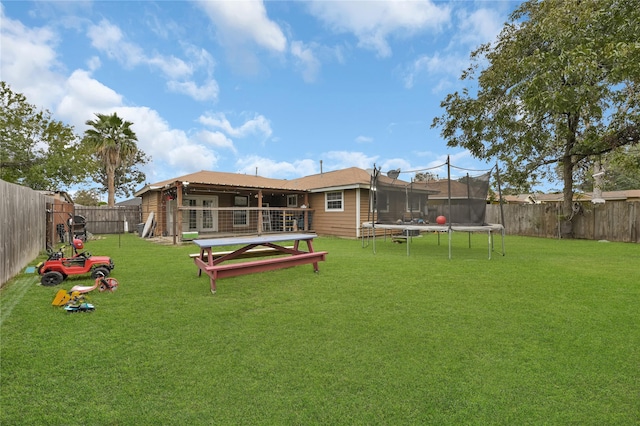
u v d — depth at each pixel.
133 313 3.40
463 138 12.84
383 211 9.20
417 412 1.79
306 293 4.24
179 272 5.67
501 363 2.34
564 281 4.92
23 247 5.82
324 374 2.18
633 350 2.55
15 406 1.83
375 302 3.83
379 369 2.25
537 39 10.30
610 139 10.77
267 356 2.43
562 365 2.31
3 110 13.88
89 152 16.75
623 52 7.41
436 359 2.39
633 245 10.11
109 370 2.22
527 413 1.78
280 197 17.69
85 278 5.15
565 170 12.41
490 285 4.67
